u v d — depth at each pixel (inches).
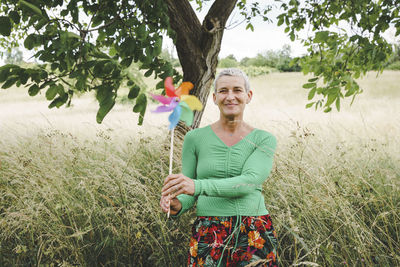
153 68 101.0
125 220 96.7
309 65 139.1
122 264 92.0
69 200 100.8
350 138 169.0
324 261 78.9
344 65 138.8
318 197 87.1
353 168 113.8
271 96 788.6
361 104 434.9
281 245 92.2
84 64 86.9
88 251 93.5
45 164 111.2
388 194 103.3
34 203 95.4
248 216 61.9
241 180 59.7
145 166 126.7
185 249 93.7
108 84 90.9
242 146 64.4
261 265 59.1
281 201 91.4
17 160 112.6
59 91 89.2
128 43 92.1
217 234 61.2
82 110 507.8
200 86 139.6
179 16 131.8
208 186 58.2
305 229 91.1
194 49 135.2
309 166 101.0
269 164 63.9
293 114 306.7
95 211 98.2
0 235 95.5
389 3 117.1
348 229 84.3
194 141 68.4
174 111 55.4
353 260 81.1
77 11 91.6
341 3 136.5
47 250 86.8
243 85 64.9
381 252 84.9
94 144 142.6
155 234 99.2
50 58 86.0
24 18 81.3
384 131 180.5
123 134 167.9
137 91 91.8
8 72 85.7
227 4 137.3
